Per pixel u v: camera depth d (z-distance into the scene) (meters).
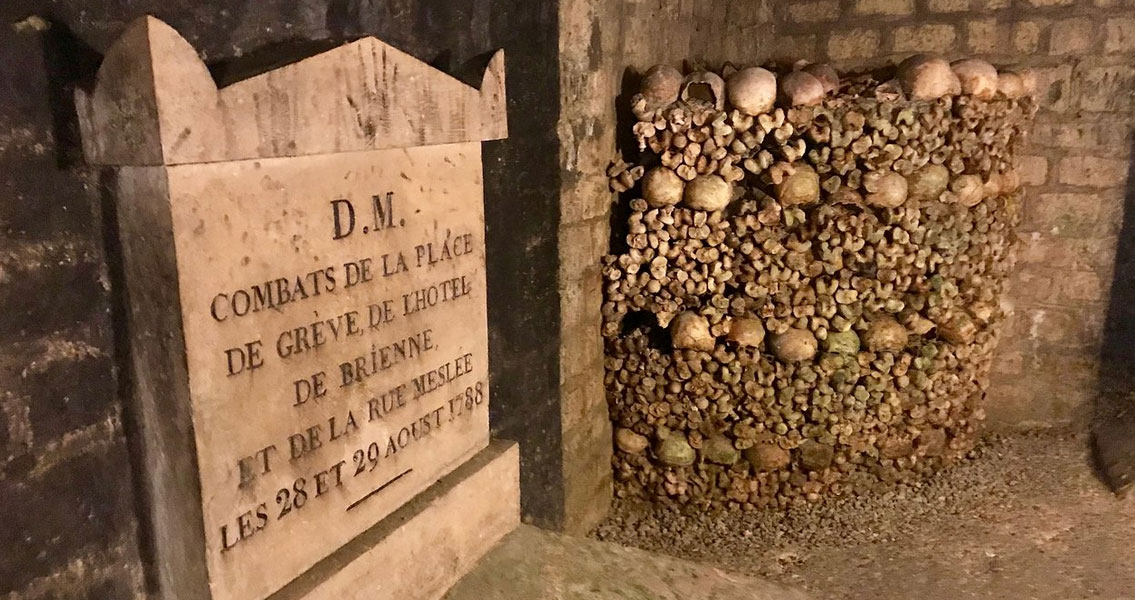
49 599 1.43
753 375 3.45
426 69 1.91
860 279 3.39
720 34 4.14
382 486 1.93
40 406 1.40
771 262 3.36
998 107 3.51
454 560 2.13
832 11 4.18
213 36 1.63
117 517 1.54
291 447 1.66
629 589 2.17
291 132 1.56
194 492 1.48
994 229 3.66
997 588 2.99
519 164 2.71
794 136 3.28
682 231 3.34
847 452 3.61
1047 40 3.80
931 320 3.54
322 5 1.89
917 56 3.42
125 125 1.35
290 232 1.61
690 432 3.55
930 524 3.44
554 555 2.30
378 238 1.85
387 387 1.92
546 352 3.01
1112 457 3.76
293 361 1.65
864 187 3.30
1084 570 3.07
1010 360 4.18
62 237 1.41
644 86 3.25
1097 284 3.95
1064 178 3.91
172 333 1.43
